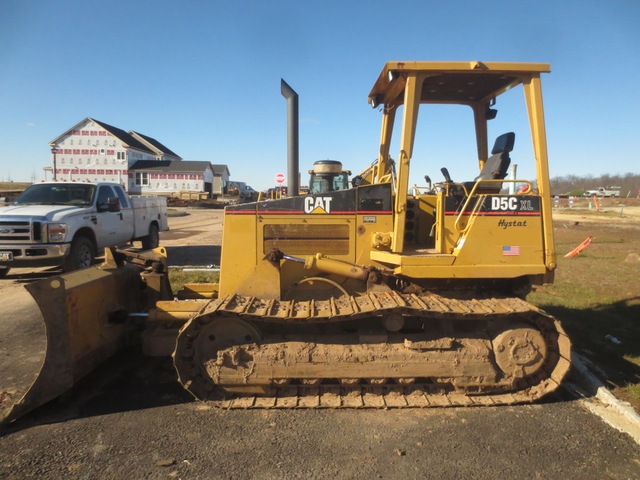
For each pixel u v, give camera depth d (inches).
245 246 170.4
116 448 127.6
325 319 144.3
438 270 155.6
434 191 191.0
